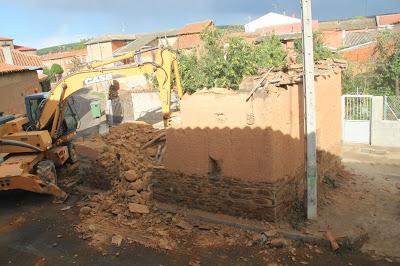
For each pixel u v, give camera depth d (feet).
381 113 52.11
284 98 29.01
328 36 107.04
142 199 34.24
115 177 38.47
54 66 185.78
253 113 27.58
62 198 38.14
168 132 32.17
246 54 43.73
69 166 47.98
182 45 127.95
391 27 109.29
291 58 58.70
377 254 25.61
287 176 29.86
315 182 29.12
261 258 25.77
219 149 29.71
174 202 33.01
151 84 95.40
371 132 53.16
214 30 55.88
